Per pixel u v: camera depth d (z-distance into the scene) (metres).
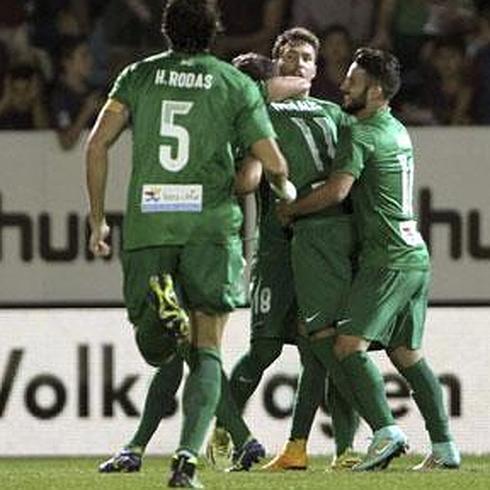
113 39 52.06
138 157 27.27
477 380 41.12
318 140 33.56
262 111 27.42
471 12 52.00
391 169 32.75
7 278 46.84
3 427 41.81
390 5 52.19
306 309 33.41
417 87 51.25
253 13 52.59
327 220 33.31
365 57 33.09
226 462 34.59
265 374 40.94
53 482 29.20
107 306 42.34
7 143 46.81
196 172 27.09
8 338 41.72
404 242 32.91
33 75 50.50
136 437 32.62
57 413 41.75
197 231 27.06
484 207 46.16
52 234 46.84
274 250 34.38
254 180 28.33
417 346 33.84
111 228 46.41
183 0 27.41
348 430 34.62
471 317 41.12
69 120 50.28
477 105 50.84
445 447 34.19
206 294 27.16
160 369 32.50
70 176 46.91
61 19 52.16
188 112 27.14
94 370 41.66
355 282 32.94
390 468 34.03
